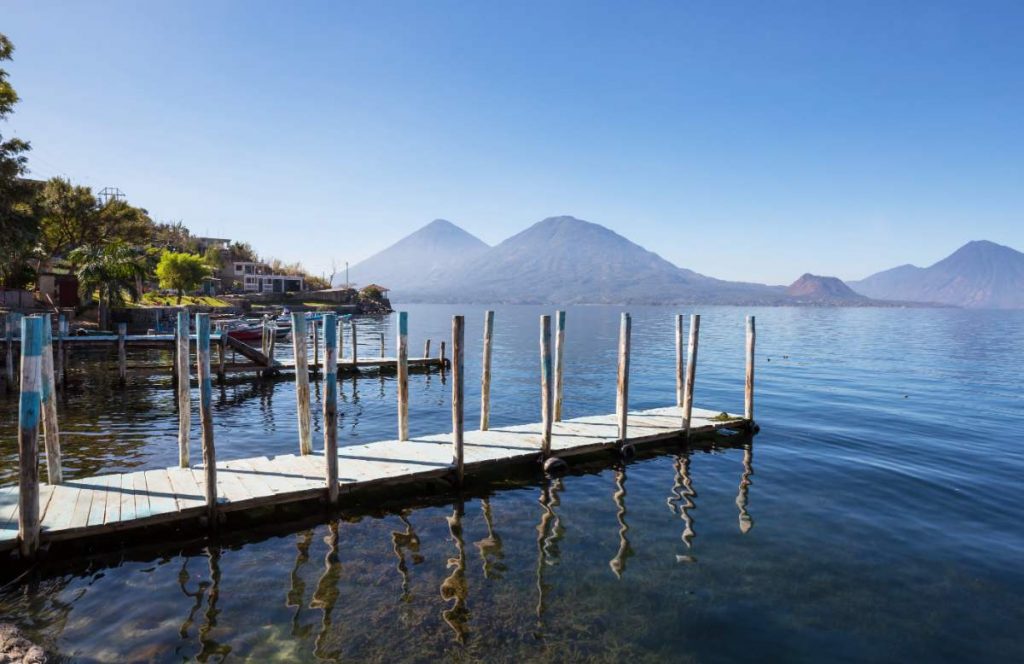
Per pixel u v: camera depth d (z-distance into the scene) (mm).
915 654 7289
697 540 10602
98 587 8641
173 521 10562
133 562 9430
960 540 10656
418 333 72375
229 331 46906
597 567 9461
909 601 8516
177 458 15500
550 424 14406
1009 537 10812
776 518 11695
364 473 12195
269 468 12383
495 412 23312
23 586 8617
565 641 7379
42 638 7340
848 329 94375
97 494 10586
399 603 8242
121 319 54250
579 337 71250
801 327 100562
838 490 13445
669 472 14734
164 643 7234
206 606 8133
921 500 12789
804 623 7930
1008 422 21094
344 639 7352
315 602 8258
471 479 13891
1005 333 85125
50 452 11031
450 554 9883
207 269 81812
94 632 7473
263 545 10141
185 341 12297
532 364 41094
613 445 15562
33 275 52531
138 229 75375
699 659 7098
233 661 6879
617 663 6969
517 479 13938
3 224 37312
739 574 9281
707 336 71625
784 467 15234
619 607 8227
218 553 9797
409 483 13453
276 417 21484
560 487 13469
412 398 26234
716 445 17391
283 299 112312
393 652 7090
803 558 9883
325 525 11031
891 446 17484
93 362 36656
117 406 22922
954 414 22547
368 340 59062
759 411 23031
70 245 68375
